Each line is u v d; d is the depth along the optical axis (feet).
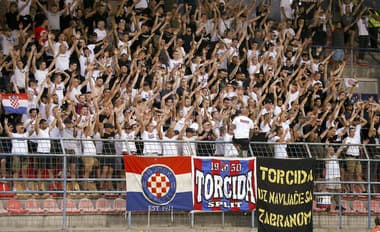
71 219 145.28
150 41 187.11
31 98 158.40
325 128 180.24
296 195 151.94
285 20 205.57
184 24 190.29
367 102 184.65
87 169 146.72
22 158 142.92
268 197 150.92
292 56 194.90
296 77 186.60
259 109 174.29
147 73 178.19
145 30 183.21
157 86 170.60
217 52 187.21
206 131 161.48
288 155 158.81
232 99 171.22
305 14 207.92
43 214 144.15
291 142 162.40
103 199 148.25
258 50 190.90
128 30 186.19
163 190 146.30
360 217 162.91
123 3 187.73
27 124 151.64
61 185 146.30
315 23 208.23
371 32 217.36
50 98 157.28
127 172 145.07
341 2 215.51
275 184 151.23
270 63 187.21
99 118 156.15
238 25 195.93
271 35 194.70
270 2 204.95
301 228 151.94
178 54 181.27
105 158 148.25
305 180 152.66
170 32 187.93
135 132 155.33
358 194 159.43
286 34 197.67
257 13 205.77
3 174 142.51
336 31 210.79
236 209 150.00
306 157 159.22
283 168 151.74
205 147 155.53
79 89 163.94
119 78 171.12
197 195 148.05
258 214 150.20
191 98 174.60
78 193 144.46
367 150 167.12
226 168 149.79
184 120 164.66
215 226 152.76
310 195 153.07
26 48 173.06
